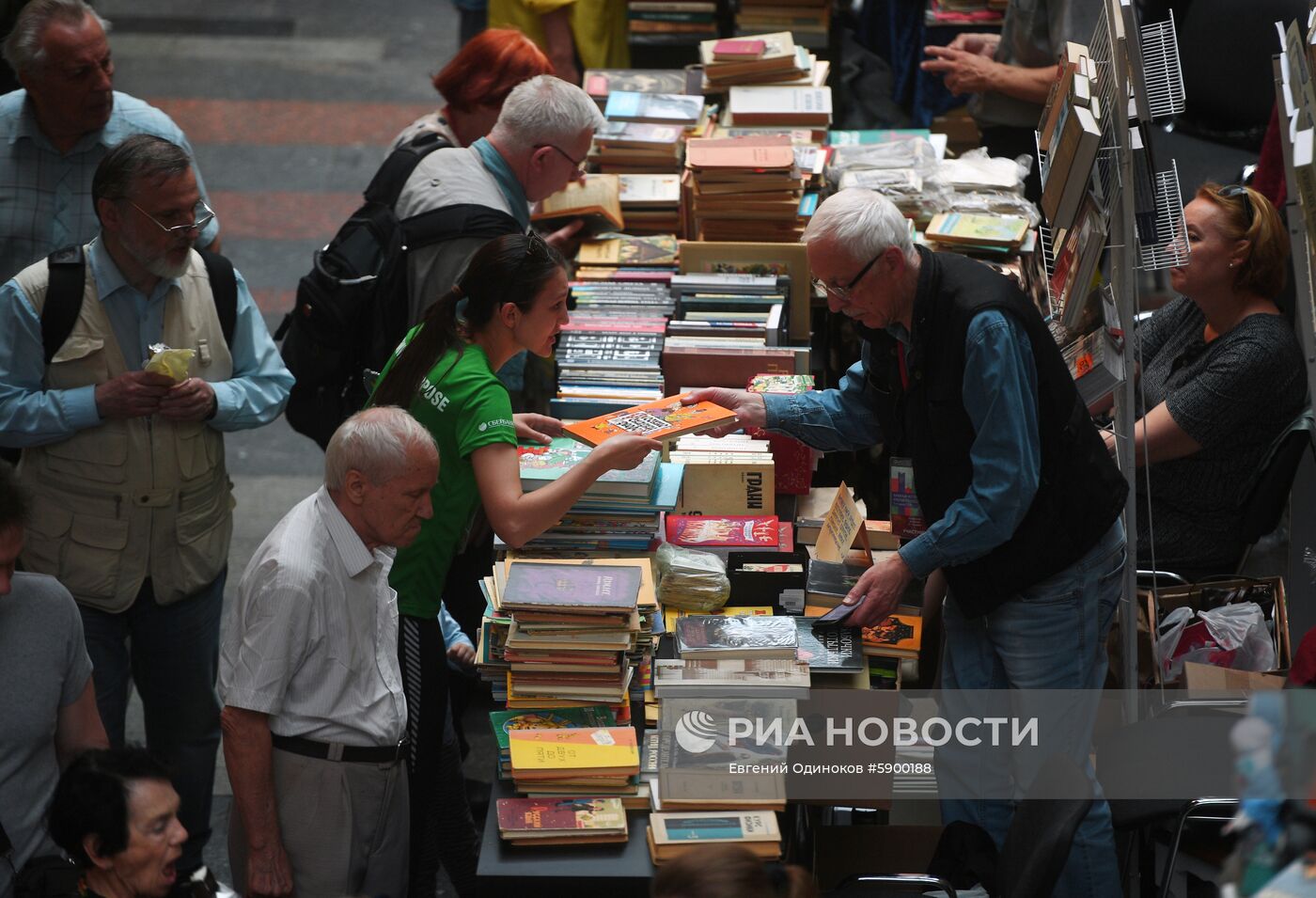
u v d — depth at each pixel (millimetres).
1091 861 10000
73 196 13094
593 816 9125
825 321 15734
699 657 10195
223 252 24719
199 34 33469
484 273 10469
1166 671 12016
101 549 11727
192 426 11883
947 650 11328
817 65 18641
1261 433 12523
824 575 11422
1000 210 15875
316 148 28516
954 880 10250
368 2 35625
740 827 9070
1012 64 18219
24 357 11383
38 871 9094
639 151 16969
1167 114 11430
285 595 9391
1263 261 12375
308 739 9703
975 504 10023
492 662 10195
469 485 10523
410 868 10773
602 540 11195
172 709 12562
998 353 9789
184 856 12734
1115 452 12195
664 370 13633
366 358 13781
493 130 14008
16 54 12336
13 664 9391
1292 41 9797
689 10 22047
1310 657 9836
